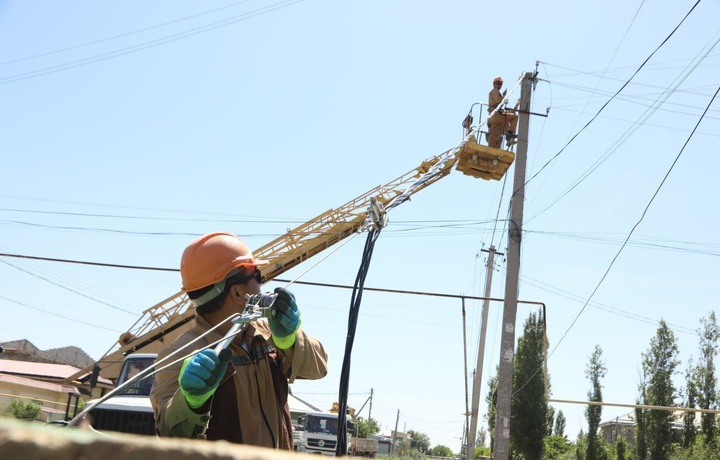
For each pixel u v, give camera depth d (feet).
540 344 119.24
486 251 90.53
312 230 56.29
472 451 79.46
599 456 129.49
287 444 8.13
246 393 7.61
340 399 9.78
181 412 6.60
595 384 133.18
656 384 107.45
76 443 1.36
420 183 16.84
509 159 52.85
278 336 7.24
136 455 1.41
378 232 11.08
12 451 1.28
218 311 8.05
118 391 5.48
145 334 52.65
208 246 8.22
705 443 103.04
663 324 108.99
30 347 169.48
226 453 1.49
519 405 117.08
